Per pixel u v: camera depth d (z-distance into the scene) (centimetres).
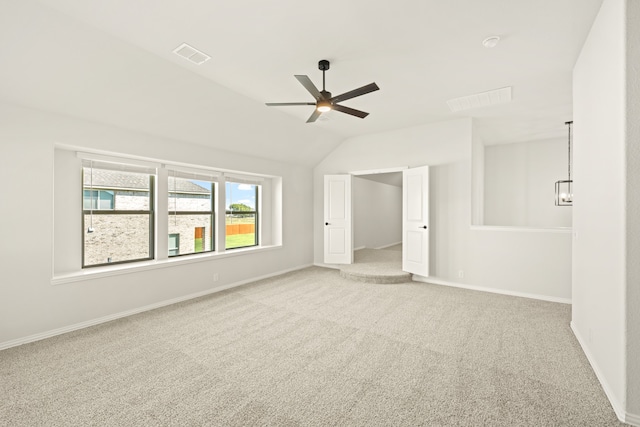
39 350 265
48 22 226
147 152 374
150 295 378
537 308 373
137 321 335
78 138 315
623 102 175
